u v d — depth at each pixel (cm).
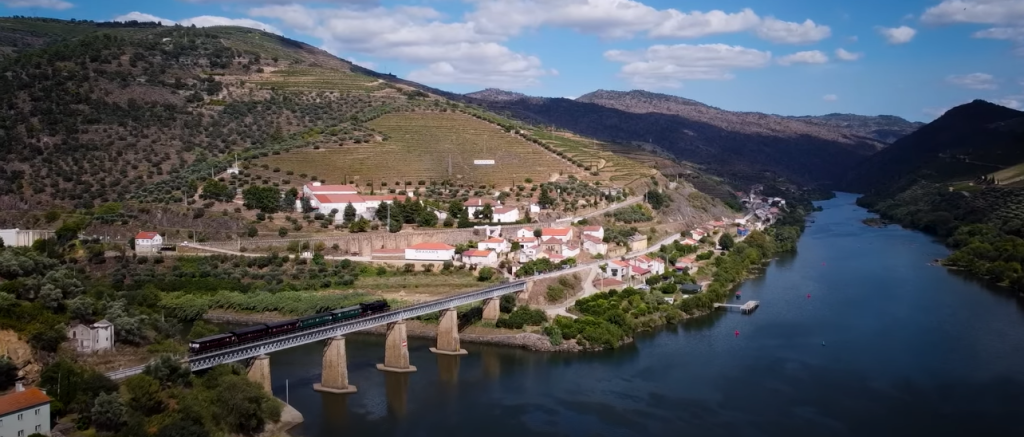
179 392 11775
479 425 13150
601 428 13112
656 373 16062
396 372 16138
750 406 14188
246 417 12006
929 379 15675
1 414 9462
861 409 14062
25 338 11794
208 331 15312
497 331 18750
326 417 13425
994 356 17225
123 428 10588
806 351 17638
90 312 13412
